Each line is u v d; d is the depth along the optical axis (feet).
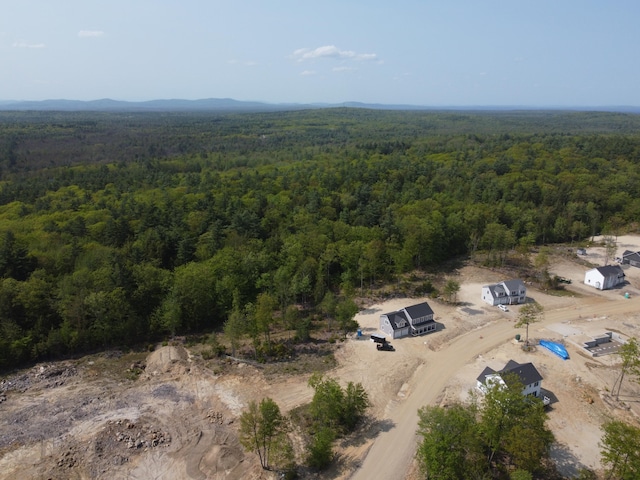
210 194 465.06
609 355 237.45
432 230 364.99
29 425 188.85
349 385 188.75
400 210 432.66
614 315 285.02
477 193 502.38
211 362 236.22
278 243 347.97
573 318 281.54
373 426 186.50
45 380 223.51
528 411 159.84
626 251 385.09
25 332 245.04
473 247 403.54
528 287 331.57
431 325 268.62
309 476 160.86
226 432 183.32
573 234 429.38
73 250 310.24
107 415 195.00
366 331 268.21
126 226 357.61
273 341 258.57
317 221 399.65
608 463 164.14
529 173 561.84
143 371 232.73
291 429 183.62
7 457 170.19
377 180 561.02
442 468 149.18
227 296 282.56
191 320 275.59
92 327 254.68
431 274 358.23
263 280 292.61
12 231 339.36
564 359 233.14
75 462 167.53
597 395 204.64
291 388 212.23
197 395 208.95
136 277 277.64
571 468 163.63
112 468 164.55
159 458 169.37
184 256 324.19
